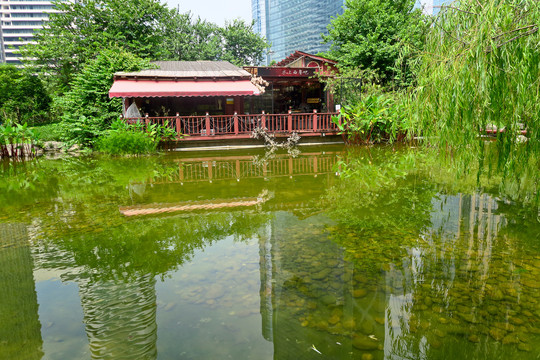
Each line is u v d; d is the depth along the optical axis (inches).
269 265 123.8
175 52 1068.5
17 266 126.9
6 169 384.8
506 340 81.1
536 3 128.7
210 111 612.7
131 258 133.8
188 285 111.1
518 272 114.8
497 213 179.6
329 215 185.0
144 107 582.2
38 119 1023.6
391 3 805.2
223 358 76.1
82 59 791.1
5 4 3772.1
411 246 138.7
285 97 705.6
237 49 1247.5
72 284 113.6
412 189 240.7
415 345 79.5
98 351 79.7
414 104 171.0
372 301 98.3
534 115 137.0
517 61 132.9
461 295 101.3
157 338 83.7
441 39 159.8
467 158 157.6
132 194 245.3
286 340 81.0
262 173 322.3
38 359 77.5
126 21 815.7
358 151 470.0
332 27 871.1
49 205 217.5
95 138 553.6
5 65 994.7
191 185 273.4
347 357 75.6
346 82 620.4
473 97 139.1
